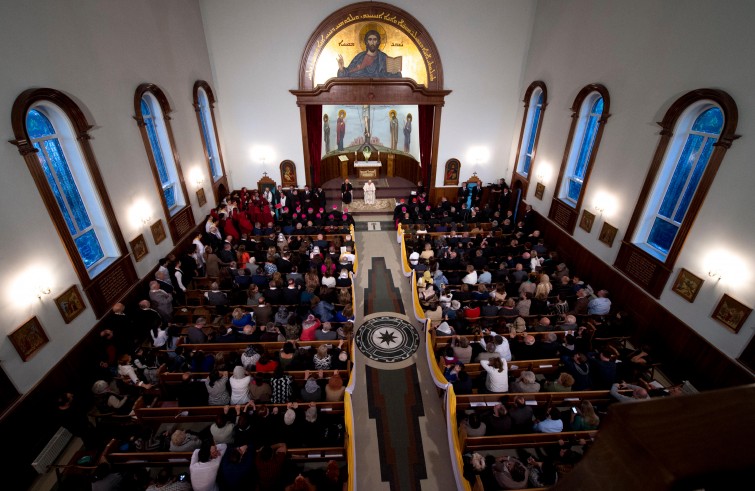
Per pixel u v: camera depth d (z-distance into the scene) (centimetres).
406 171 2094
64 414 685
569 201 1319
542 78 1433
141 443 659
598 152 1137
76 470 643
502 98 1608
